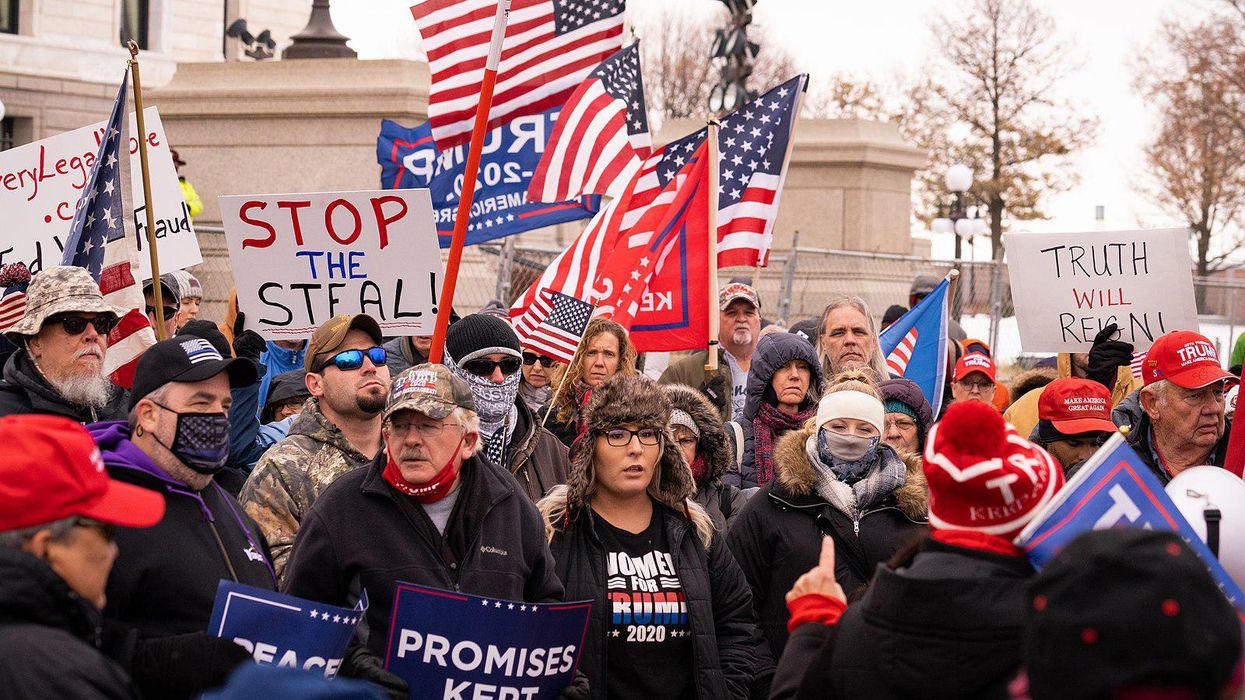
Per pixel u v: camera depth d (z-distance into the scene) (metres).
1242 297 24.44
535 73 9.13
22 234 7.50
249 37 23.78
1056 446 6.36
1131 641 2.10
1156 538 2.20
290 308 6.56
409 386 4.47
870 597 3.07
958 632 2.89
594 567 4.90
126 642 3.70
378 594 4.39
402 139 11.31
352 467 5.20
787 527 5.43
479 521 4.54
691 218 7.64
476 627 4.16
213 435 4.21
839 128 19.09
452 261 5.65
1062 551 2.25
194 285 8.52
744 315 8.59
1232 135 38.06
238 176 16.14
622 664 4.81
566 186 8.70
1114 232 8.45
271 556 4.91
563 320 7.09
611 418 4.90
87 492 3.09
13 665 2.78
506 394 5.89
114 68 25.91
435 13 9.27
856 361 7.91
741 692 4.96
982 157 38.59
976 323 18.77
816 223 19.11
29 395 5.46
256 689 2.11
